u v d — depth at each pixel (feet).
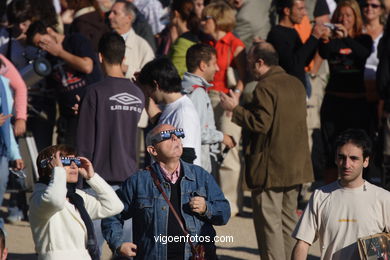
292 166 84.17
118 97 78.18
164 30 138.82
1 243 58.54
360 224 62.34
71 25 122.11
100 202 64.75
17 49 109.40
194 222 64.39
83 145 77.36
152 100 76.89
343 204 62.85
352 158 62.54
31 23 108.37
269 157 84.38
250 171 85.20
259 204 85.35
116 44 79.51
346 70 109.60
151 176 65.00
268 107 83.51
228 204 65.98
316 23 107.55
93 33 120.26
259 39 113.19
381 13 118.21
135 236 65.31
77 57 106.63
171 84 73.87
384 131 103.45
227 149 84.28
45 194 60.54
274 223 84.94
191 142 72.28
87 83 107.96
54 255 62.23
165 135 64.39
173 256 64.08
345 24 110.22
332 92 110.63
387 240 61.67
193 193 64.64
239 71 112.47
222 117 112.06
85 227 62.95
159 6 151.12
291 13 106.32
